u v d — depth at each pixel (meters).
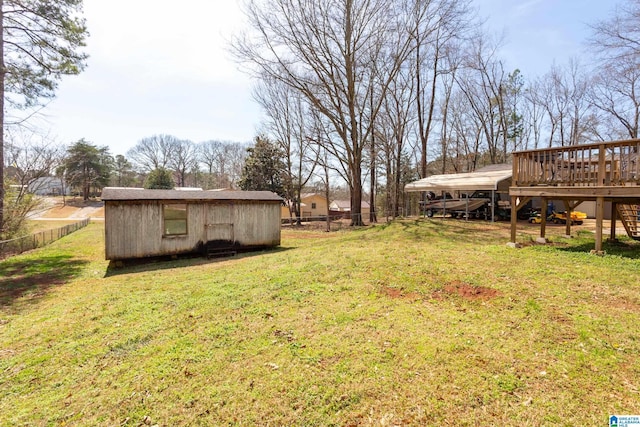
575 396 2.48
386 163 25.48
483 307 4.20
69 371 3.25
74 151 40.62
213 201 10.93
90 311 4.91
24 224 13.86
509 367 2.88
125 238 9.48
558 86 24.81
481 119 25.72
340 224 24.28
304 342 3.52
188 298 5.22
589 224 12.06
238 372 3.03
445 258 6.55
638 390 2.51
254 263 7.97
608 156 8.41
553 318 3.72
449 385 2.68
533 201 15.20
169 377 3.02
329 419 2.40
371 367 2.99
